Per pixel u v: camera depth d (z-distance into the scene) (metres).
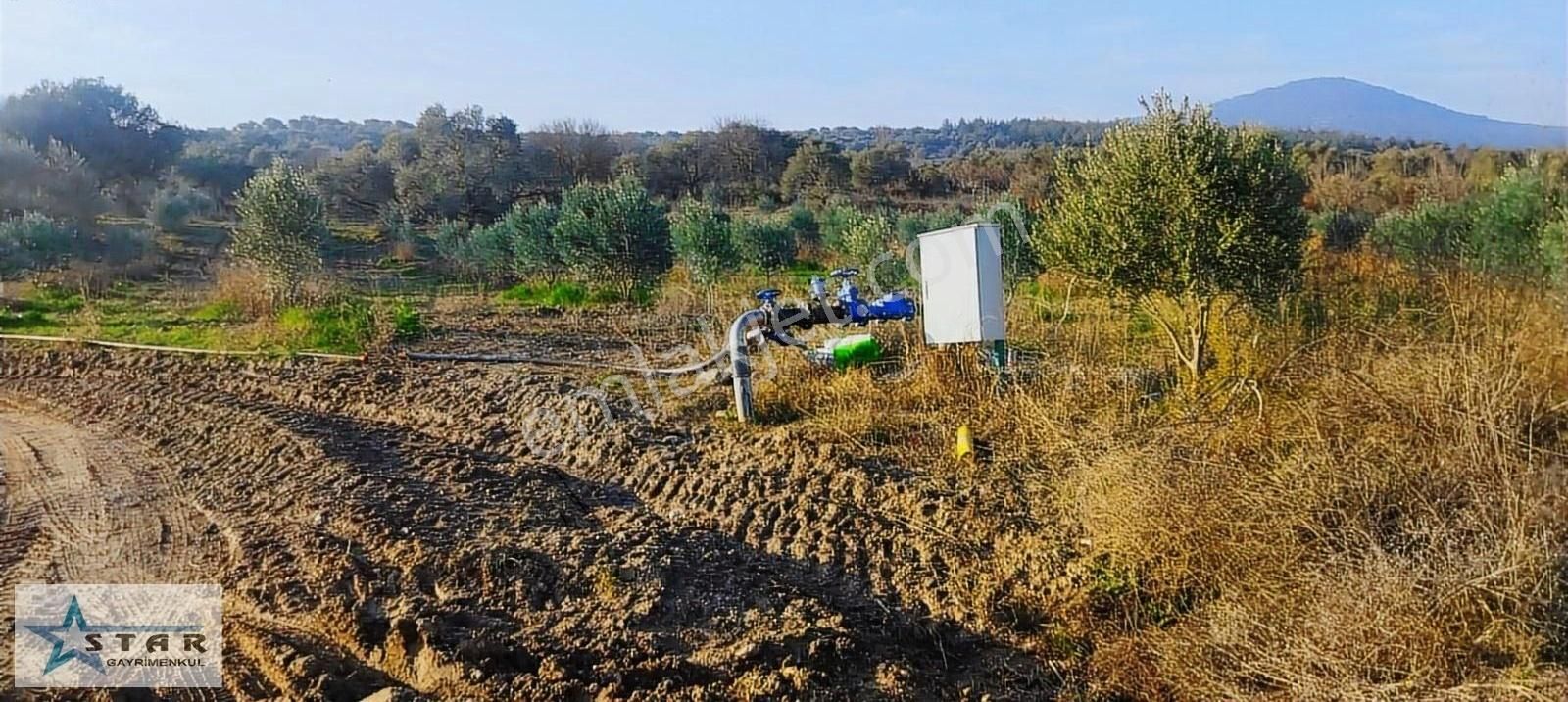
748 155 50.38
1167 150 7.48
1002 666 4.79
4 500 6.87
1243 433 6.25
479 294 19.45
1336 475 5.23
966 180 38.84
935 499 6.32
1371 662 4.19
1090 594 5.26
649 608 4.97
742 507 6.41
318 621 4.97
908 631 5.02
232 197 41.50
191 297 17.86
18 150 29.55
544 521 6.12
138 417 9.09
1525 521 4.58
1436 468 5.36
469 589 5.24
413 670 4.54
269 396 9.87
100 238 26.66
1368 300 9.13
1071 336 9.81
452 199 41.34
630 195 19.11
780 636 4.73
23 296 17.61
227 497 6.78
